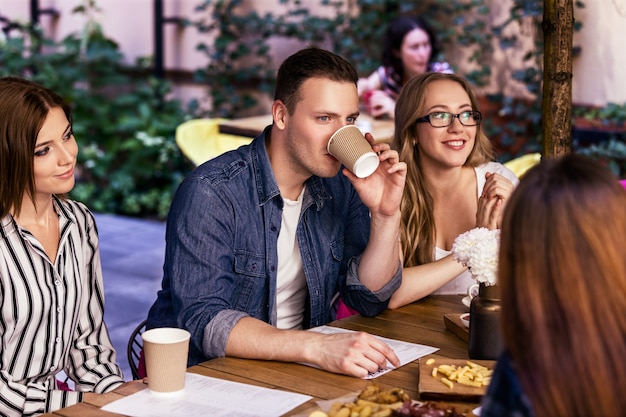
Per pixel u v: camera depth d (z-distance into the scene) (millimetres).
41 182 1993
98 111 7551
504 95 5906
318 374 1798
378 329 2143
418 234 2586
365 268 2230
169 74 7785
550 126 2252
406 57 5184
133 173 7273
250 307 2209
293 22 6965
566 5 2191
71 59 7816
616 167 5148
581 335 1032
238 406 1612
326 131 2061
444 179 2617
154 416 1569
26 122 1934
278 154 2182
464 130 2523
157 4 7555
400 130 2609
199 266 2055
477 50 5984
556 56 2217
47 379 2113
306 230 2273
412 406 1493
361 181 2150
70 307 2115
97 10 7988
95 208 7328
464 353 1956
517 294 1071
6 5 8445
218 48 7199
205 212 2086
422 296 2367
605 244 1036
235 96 7262
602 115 5152
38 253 2025
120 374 2160
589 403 1029
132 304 4844
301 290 2324
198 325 1976
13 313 2010
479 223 2430
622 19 5004
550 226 1051
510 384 1073
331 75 2045
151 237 6473
